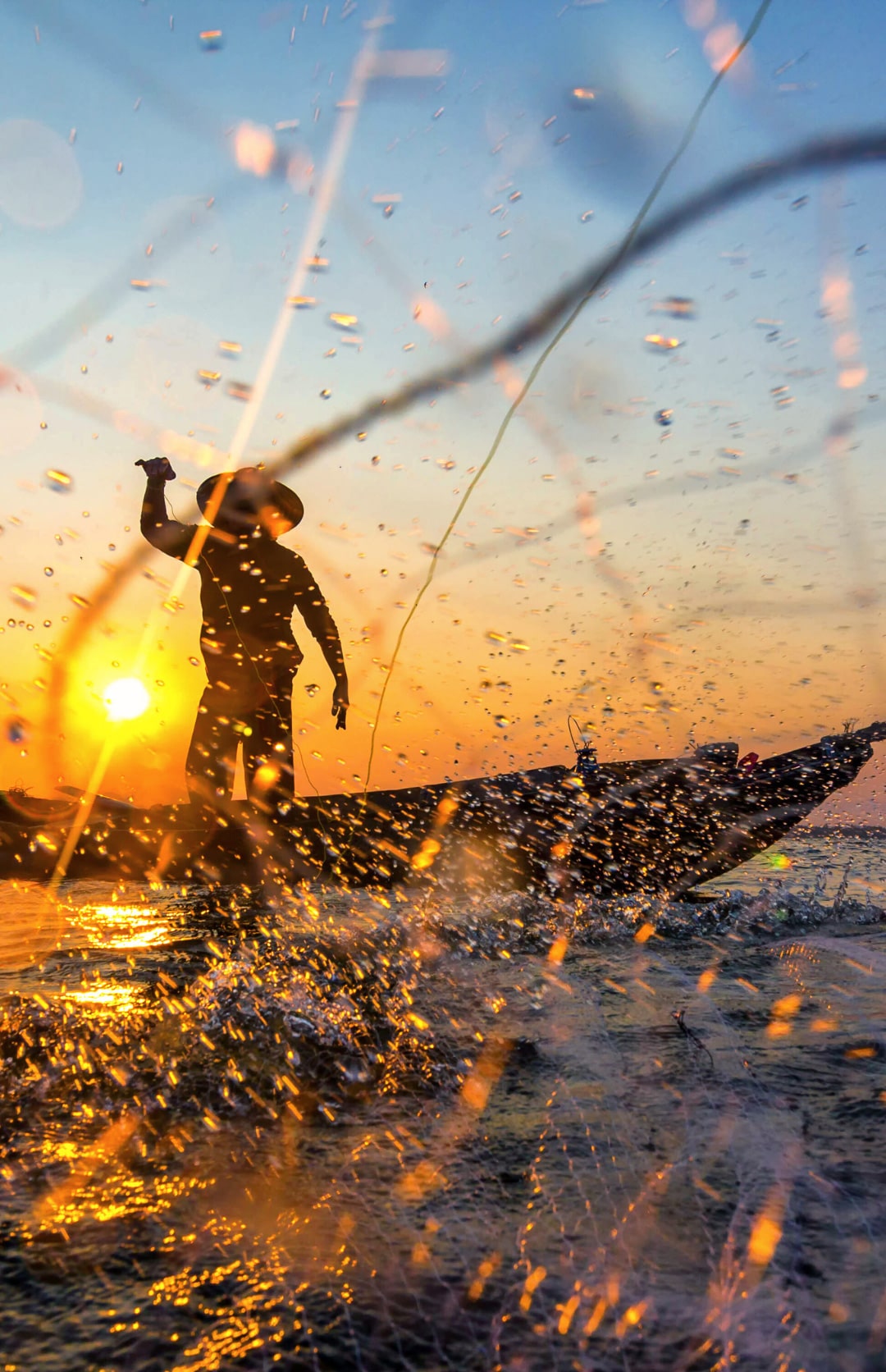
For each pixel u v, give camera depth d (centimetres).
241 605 396
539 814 404
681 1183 109
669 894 391
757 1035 172
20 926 309
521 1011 191
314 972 227
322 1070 154
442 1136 125
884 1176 109
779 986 216
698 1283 88
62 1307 86
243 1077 151
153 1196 109
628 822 402
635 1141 122
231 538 393
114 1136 128
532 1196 107
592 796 406
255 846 417
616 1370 76
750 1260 91
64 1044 167
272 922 316
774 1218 100
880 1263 90
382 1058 160
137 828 432
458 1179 112
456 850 405
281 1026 179
